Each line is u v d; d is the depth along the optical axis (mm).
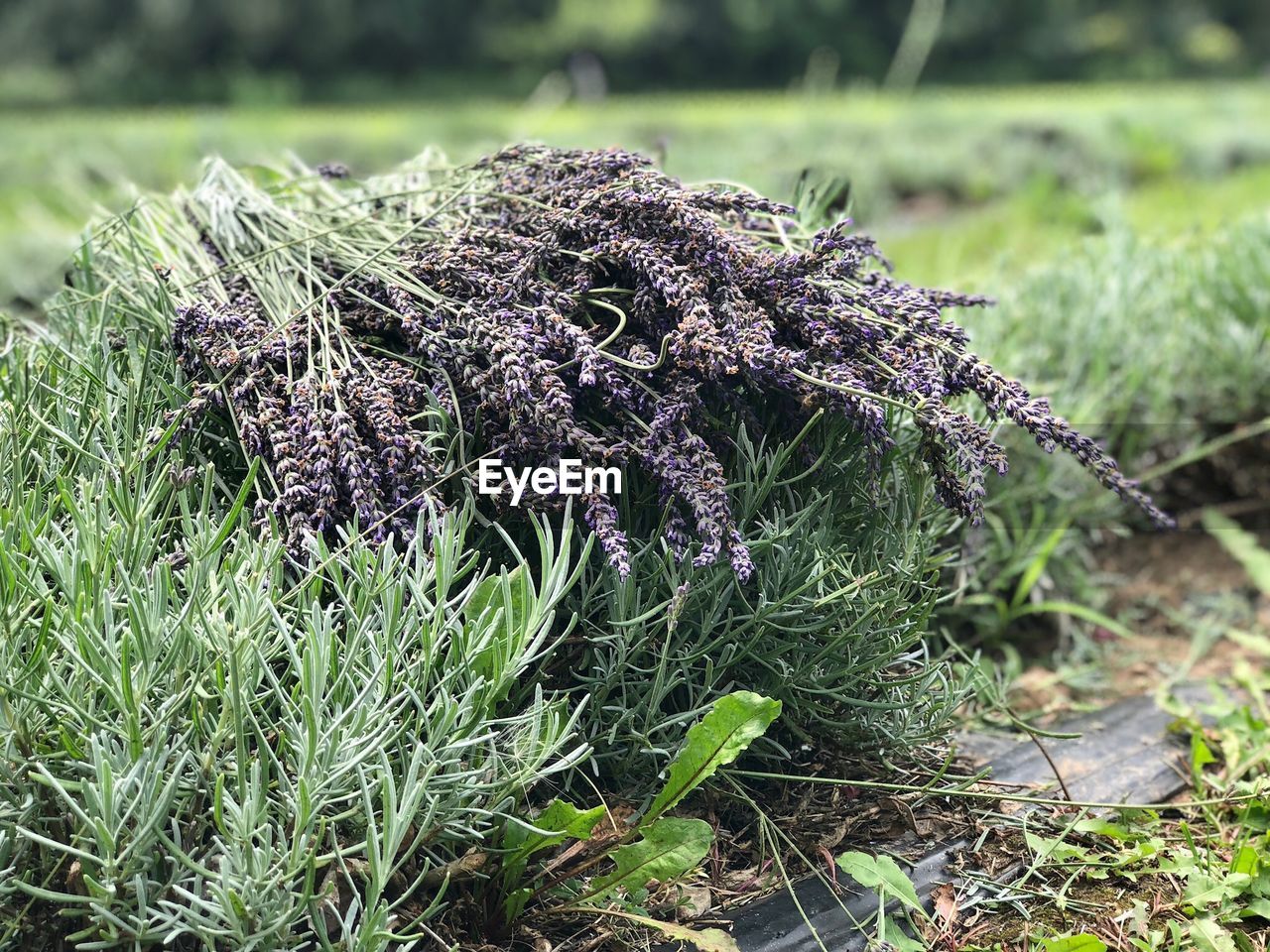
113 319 548
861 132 2420
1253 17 7195
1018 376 748
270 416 432
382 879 343
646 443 421
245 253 548
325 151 2727
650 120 3137
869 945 428
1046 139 2482
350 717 371
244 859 341
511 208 528
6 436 455
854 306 464
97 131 3084
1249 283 864
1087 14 7039
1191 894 456
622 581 422
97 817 336
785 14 6707
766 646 467
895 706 464
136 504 403
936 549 630
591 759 438
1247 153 2303
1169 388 798
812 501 484
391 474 420
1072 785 540
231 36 6062
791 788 501
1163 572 794
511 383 413
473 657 392
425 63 6559
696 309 423
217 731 357
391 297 476
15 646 358
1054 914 457
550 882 422
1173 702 631
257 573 383
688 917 438
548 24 6789
